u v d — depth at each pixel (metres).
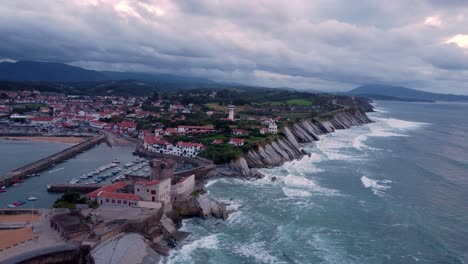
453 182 117.31
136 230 70.19
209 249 69.00
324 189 107.38
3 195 98.50
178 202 87.00
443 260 66.44
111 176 120.38
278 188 108.25
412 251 69.75
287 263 64.44
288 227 79.69
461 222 84.12
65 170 129.75
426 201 98.06
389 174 126.56
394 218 85.31
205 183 112.94
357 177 121.75
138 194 82.00
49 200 94.62
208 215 84.06
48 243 62.81
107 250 61.97
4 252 58.91
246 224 81.06
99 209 78.44
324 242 72.81
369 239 74.56
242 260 65.12
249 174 123.81
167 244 70.56
